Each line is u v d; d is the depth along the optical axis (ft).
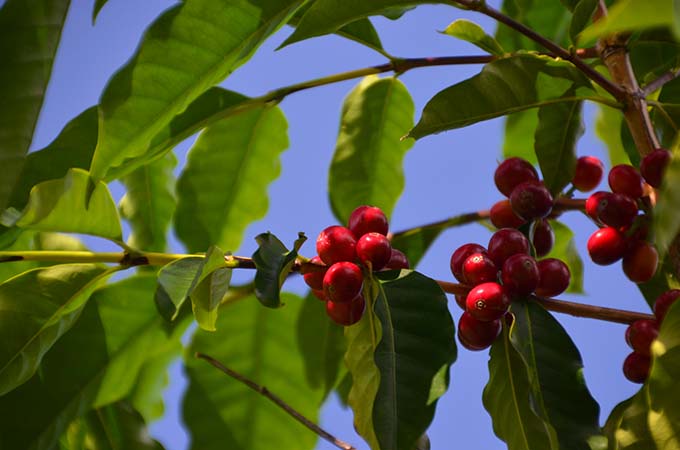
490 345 2.29
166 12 2.36
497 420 2.28
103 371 2.52
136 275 2.56
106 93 2.35
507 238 2.25
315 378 2.75
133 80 2.35
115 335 2.53
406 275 2.19
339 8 2.36
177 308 2.06
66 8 2.24
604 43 2.43
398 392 2.09
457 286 2.27
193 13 2.36
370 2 2.35
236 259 2.19
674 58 2.63
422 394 2.09
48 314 2.35
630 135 2.64
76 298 2.35
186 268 2.14
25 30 2.23
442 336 2.13
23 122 2.21
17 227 2.41
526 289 2.22
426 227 2.72
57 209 2.28
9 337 2.33
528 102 2.37
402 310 2.16
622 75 2.41
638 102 2.36
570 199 2.49
